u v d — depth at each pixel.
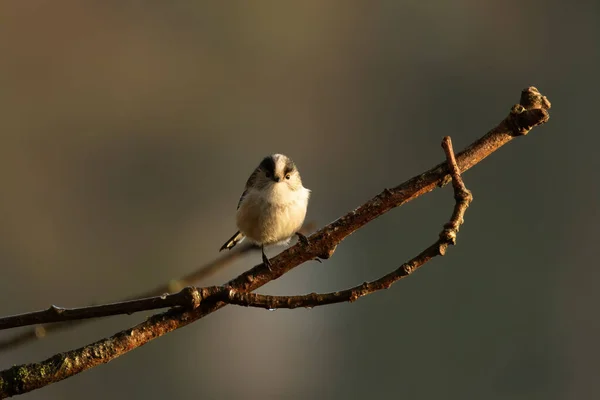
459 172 6.46
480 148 6.47
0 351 6.50
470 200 6.45
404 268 6.43
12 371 6.43
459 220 6.44
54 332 6.50
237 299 6.44
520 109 6.47
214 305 6.45
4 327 6.43
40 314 6.43
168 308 6.45
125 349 6.44
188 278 6.56
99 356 6.44
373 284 6.43
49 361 6.43
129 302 6.43
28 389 6.43
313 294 6.44
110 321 7.05
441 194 8.44
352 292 6.43
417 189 6.47
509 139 6.47
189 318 6.45
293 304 6.44
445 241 6.44
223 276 6.94
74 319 6.43
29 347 7.01
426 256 6.44
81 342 7.05
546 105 6.47
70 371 6.43
